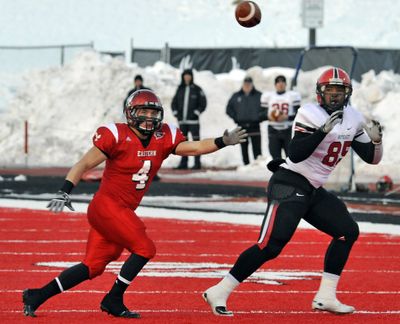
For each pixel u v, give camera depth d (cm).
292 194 2114
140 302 2233
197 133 6425
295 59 8338
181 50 8656
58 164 7050
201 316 2066
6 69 10450
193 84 6406
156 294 2334
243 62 8488
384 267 2761
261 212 4112
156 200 4591
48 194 4847
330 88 2089
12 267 2719
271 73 7625
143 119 2030
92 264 2059
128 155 2048
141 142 2056
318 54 5550
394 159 6097
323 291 2122
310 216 2159
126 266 2036
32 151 7250
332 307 2106
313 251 3067
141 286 2442
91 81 7519
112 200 2064
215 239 3328
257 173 6200
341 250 2138
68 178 2008
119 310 2038
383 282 2520
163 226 3669
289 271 2697
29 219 3888
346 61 5438
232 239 3334
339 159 2139
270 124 5116
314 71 5612
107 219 2048
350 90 2106
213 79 7781
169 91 7450
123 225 2041
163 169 6725
